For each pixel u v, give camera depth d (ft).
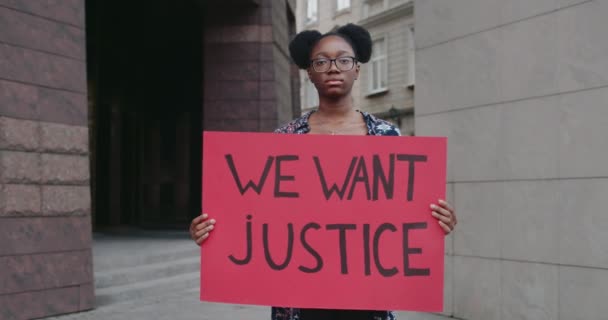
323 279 6.61
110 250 24.99
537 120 14.37
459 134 16.51
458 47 16.55
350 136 6.78
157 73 42.73
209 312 17.78
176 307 18.49
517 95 14.88
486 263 15.65
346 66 6.63
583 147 13.32
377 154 6.75
